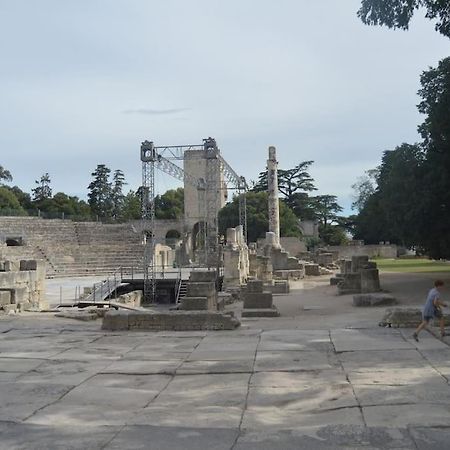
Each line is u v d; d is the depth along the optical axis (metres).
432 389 7.61
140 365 9.86
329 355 10.22
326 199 109.50
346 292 29.78
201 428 6.29
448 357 9.70
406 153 28.22
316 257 61.78
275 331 13.37
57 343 12.33
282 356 10.24
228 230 39.53
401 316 13.33
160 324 14.03
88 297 33.22
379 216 59.88
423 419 6.30
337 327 14.01
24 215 75.00
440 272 42.19
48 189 126.31
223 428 6.27
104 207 126.12
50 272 53.31
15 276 21.80
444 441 5.59
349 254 79.44
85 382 8.73
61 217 75.06
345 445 5.57
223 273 40.53
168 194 123.00
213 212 47.12
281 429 6.18
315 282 42.12
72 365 9.99
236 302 30.53
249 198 84.00
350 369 9.03
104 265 58.88
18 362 10.31
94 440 5.94
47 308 23.27
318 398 7.47
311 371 9.02
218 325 13.89
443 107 25.17
